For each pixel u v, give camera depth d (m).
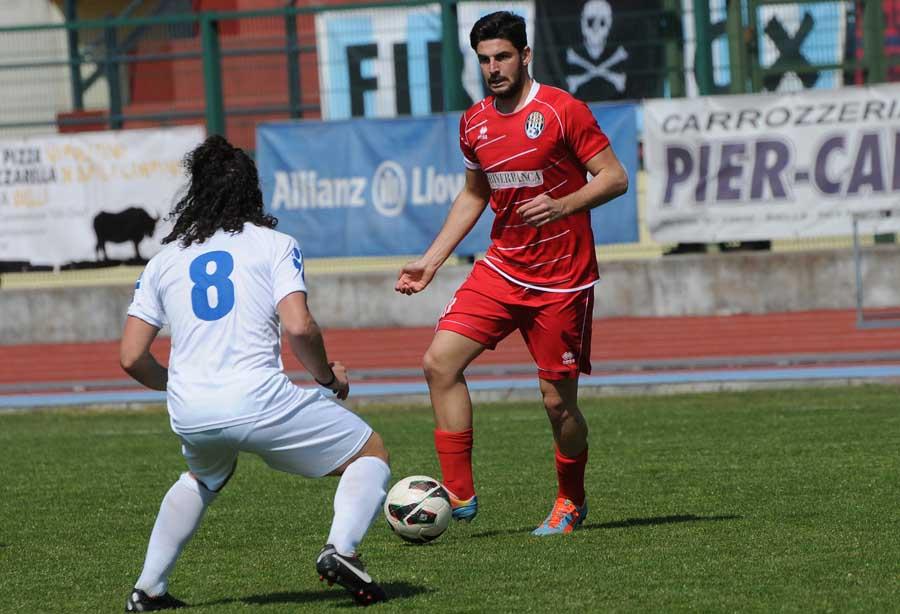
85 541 22.09
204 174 15.61
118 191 59.72
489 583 17.25
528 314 20.50
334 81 60.66
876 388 41.16
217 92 60.72
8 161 60.31
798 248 63.62
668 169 56.03
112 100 62.88
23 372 56.22
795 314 57.91
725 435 32.16
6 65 62.19
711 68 56.72
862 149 54.88
